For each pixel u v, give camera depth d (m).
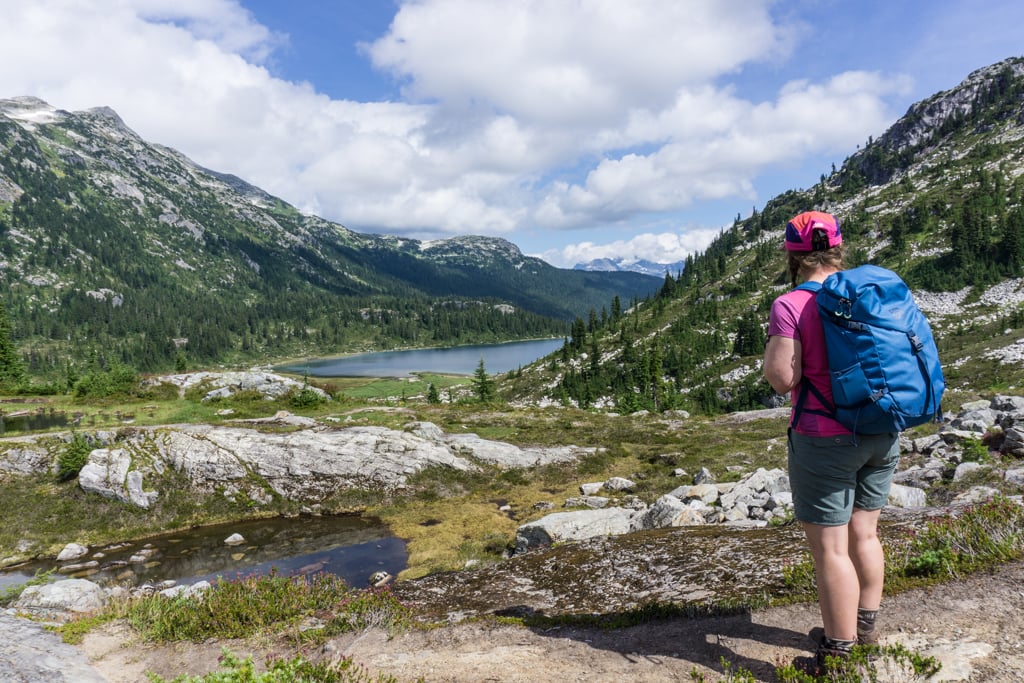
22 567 27.22
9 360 78.69
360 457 38.19
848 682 3.20
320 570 25.12
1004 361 75.12
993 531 5.60
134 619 7.91
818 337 3.16
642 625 5.77
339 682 4.84
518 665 5.07
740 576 7.67
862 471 3.45
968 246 154.88
